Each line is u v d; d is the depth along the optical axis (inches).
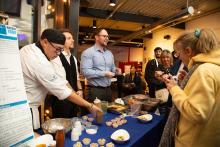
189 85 48.3
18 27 106.0
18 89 41.5
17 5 104.5
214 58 47.4
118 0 188.4
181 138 52.0
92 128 66.2
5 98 38.5
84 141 55.5
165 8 223.6
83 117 75.9
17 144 40.2
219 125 47.2
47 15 123.0
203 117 43.8
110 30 361.7
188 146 50.2
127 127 70.9
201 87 44.3
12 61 41.1
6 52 40.1
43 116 86.0
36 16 110.7
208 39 48.4
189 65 53.1
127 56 481.4
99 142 55.9
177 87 52.7
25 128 42.0
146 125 73.9
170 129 56.3
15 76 41.3
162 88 107.5
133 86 236.8
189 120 47.1
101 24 323.9
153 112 90.5
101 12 238.5
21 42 107.0
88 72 109.7
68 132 59.1
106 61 115.3
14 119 39.8
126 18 248.8
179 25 244.7
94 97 111.0
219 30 193.3
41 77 57.7
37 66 56.9
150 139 71.2
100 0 204.8
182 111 47.7
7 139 38.3
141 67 398.0
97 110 71.2
